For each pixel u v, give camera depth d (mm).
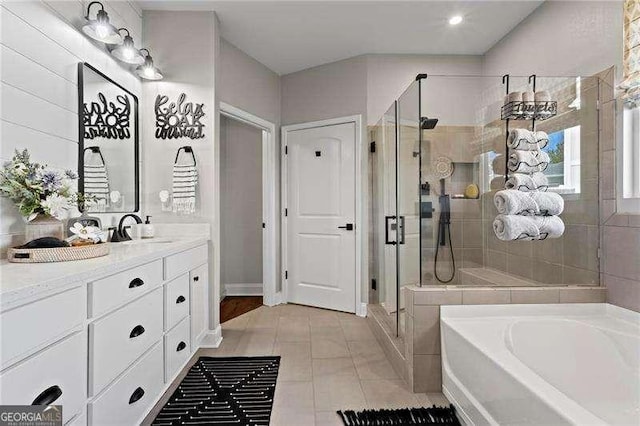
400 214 2309
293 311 3422
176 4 2463
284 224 3719
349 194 3375
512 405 1229
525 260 2139
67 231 1764
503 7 2537
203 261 2365
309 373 2098
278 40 3004
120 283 1339
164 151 2545
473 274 2172
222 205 4141
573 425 935
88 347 1155
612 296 1901
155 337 1637
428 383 1892
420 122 2225
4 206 1407
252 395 1846
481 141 2287
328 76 3467
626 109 1841
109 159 2129
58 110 1707
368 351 2434
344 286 3404
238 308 3533
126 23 2320
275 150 3668
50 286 968
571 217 2047
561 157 2082
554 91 2141
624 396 1562
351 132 3354
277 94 3703
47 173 1477
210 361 2256
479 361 1473
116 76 2236
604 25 1947
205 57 2543
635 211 1778
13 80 1441
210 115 2541
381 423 1608
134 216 2352
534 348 1770
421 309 1900
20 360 876
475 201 2238
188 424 1597
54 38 1682
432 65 3305
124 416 1358
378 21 2721
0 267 1191
